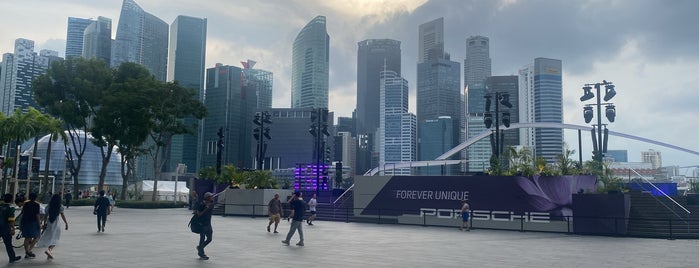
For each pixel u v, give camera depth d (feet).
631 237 85.51
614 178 113.50
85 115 218.79
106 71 219.61
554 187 103.91
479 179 110.63
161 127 208.74
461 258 52.60
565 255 56.95
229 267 43.32
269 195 135.03
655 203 109.60
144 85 200.64
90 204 195.31
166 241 64.64
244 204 135.54
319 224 107.04
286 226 97.76
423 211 115.44
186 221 107.45
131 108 196.65
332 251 56.75
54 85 211.61
